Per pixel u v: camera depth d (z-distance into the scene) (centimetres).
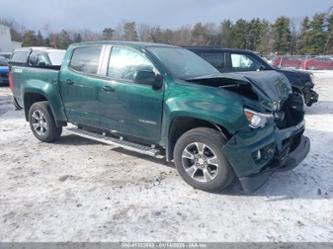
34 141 588
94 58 470
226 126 340
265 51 6588
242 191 382
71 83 490
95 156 504
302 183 405
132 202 357
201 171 384
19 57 1029
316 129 688
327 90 1442
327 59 3030
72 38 6862
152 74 385
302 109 430
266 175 358
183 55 471
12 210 338
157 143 417
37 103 562
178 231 304
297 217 329
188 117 368
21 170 446
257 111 344
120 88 428
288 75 880
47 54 959
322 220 324
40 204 351
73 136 618
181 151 386
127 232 302
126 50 438
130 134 442
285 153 377
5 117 816
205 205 351
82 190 385
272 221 322
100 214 332
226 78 359
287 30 6419
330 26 5934
